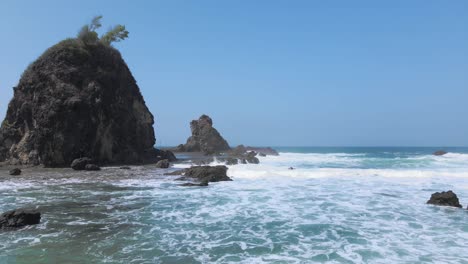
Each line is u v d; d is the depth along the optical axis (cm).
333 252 1083
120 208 1669
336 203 1809
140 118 4597
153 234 1262
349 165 4044
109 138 3991
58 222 1402
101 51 4338
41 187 2250
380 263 991
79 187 2266
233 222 1437
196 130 7444
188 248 1117
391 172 2914
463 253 1071
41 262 973
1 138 4000
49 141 3581
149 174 2936
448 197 1753
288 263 992
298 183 2494
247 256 1049
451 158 4853
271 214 1575
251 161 4159
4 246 1105
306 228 1350
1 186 2281
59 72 3869
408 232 1295
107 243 1152
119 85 4347
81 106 3719
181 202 1820
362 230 1322
